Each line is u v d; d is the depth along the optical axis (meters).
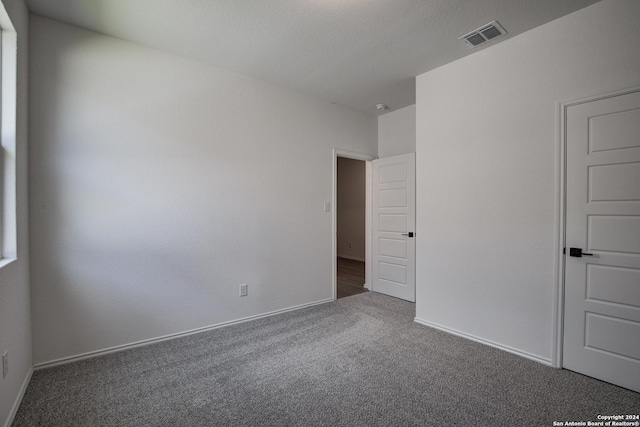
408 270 4.08
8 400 1.67
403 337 2.90
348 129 4.24
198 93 2.94
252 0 2.07
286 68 3.09
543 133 2.38
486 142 2.71
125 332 2.60
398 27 2.39
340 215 7.96
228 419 1.76
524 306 2.50
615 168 2.08
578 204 2.23
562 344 2.31
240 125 3.21
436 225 3.10
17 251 1.85
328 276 4.04
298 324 3.22
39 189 2.23
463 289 2.89
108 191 2.50
